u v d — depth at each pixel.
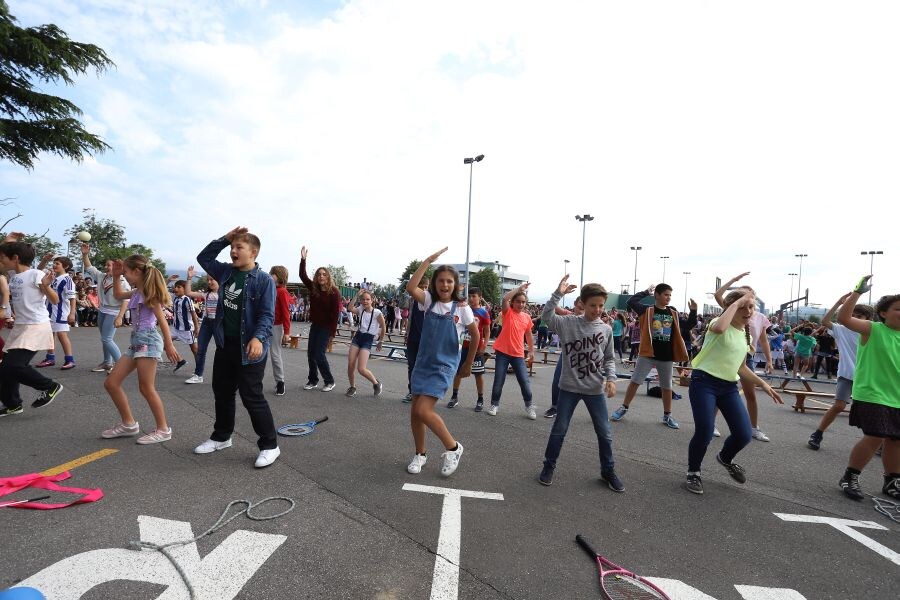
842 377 5.35
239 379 3.69
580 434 5.57
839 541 3.15
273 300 3.81
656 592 2.36
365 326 6.77
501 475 3.97
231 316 3.78
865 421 3.90
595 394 3.80
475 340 3.91
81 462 3.56
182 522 2.74
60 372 6.92
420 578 2.36
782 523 3.39
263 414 3.73
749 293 3.99
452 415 6.19
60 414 4.79
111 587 2.12
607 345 3.82
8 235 5.98
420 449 3.89
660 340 6.16
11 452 3.69
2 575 2.14
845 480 4.12
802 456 5.21
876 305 4.15
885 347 3.90
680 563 2.71
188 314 7.92
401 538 2.75
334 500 3.21
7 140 14.21
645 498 3.68
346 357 12.12
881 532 3.35
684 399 8.59
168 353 4.16
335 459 4.03
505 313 6.36
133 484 3.23
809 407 8.37
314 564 2.41
